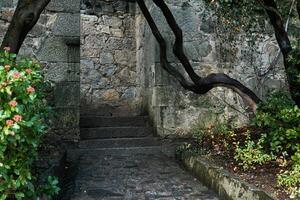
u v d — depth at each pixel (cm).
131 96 667
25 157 220
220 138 479
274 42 543
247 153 352
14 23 279
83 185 340
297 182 276
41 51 475
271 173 317
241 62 537
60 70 479
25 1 280
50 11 480
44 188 247
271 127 357
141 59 628
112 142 496
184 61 440
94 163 424
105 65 665
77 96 484
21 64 244
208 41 530
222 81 426
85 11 661
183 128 518
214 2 449
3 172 204
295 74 369
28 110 217
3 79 205
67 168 426
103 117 556
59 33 481
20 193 215
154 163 431
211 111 525
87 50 659
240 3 417
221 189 314
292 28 506
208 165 355
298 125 330
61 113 477
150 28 520
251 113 532
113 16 670
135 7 672
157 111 518
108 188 332
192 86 455
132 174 383
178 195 317
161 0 432
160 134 514
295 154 304
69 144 477
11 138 200
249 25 464
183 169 414
